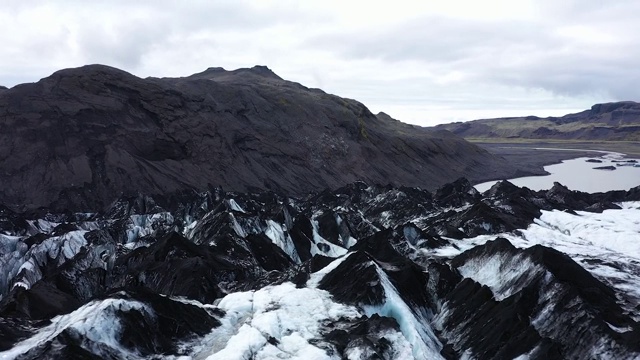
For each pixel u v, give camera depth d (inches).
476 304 2102.6
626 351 1615.4
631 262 2716.5
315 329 1894.7
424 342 1897.1
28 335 1680.6
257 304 2098.9
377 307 2063.2
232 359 1581.0
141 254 3002.0
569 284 1948.8
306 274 2459.4
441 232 3486.7
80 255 3093.0
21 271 3034.0
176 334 1784.0
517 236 3336.6
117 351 1594.5
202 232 3467.0
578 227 3779.5
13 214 3969.0
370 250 2768.2
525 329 1829.5
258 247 3181.6
